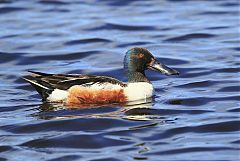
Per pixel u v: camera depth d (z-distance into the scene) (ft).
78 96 52.75
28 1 94.27
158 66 54.80
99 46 72.95
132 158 41.55
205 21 82.89
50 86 53.47
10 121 49.32
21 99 55.26
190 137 45.19
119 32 78.95
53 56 69.36
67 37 76.54
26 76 54.03
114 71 63.93
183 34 76.74
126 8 90.68
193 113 50.44
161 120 48.85
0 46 73.20
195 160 40.93
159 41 74.74
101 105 52.39
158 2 93.76
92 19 84.48
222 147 42.98
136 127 47.19
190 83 58.95
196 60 66.80
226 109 51.24
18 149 43.96
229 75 61.31
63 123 48.24
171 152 42.42
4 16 87.04
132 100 53.31
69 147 44.19
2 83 60.64
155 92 56.34
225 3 91.76
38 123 48.44
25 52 70.74
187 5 91.61
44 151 43.55
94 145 44.24
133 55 54.44
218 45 72.18
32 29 80.38
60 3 93.45
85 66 66.03
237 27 79.46
